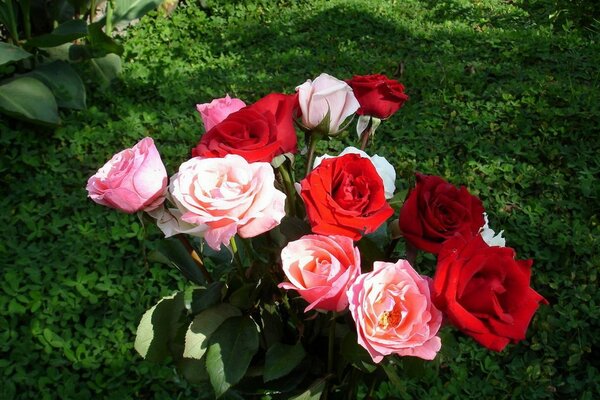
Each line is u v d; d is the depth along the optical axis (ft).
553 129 7.21
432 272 5.61
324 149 7.00
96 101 7.68
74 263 5.51
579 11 10.37
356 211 2.27
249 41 9.44
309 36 9.57
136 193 2.39
